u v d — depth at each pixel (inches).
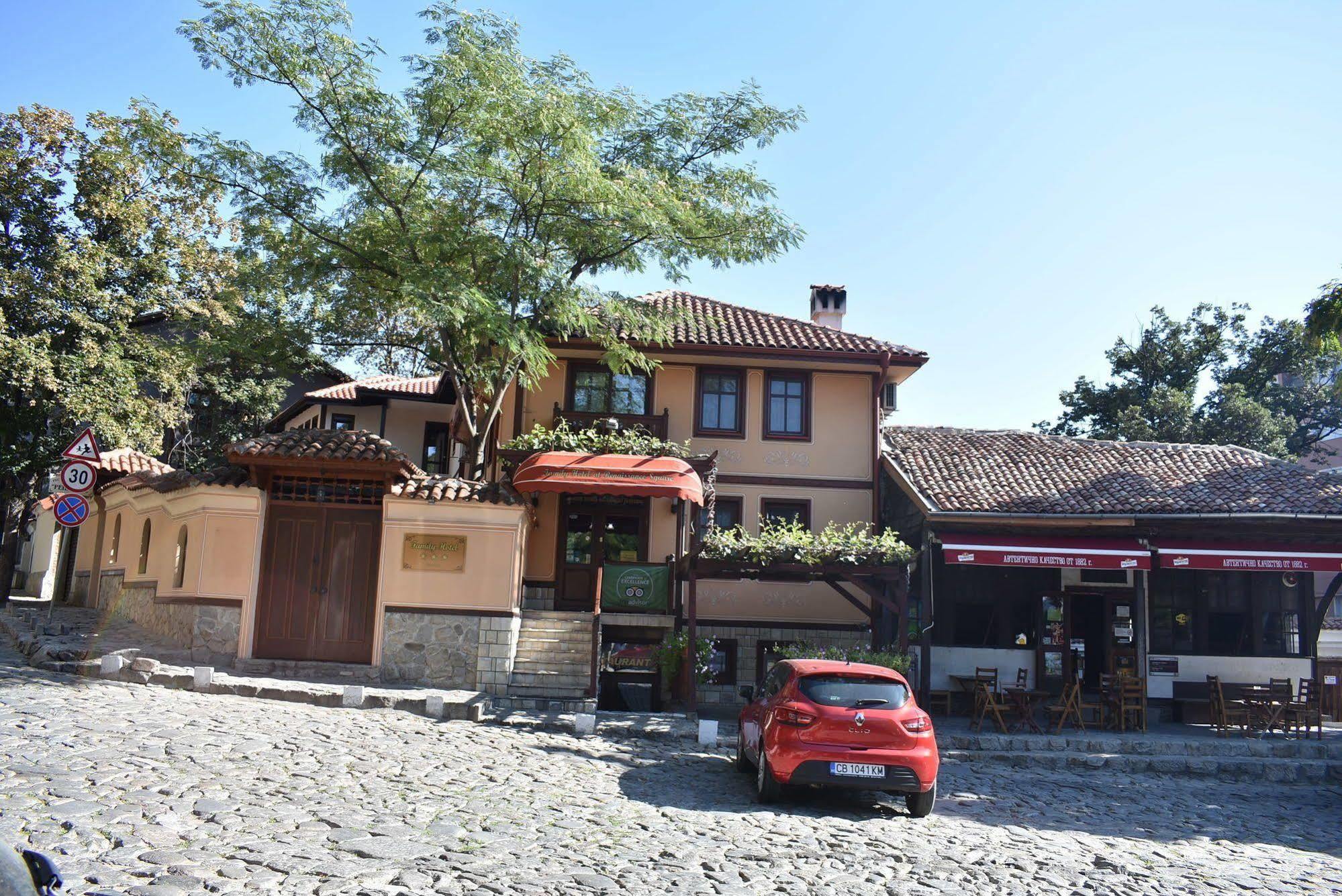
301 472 667.4
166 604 708.0
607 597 747.4
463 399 805.2
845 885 310.3
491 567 671.8
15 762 360.8
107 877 253.4
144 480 797.2
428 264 698.8
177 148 714.8
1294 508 772.0
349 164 738.8
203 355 840.3
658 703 730.2
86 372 936.3
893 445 924.0
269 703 554.9
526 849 320.8
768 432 885.2
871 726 421.1
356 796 369.4
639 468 730.2
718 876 308.3
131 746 404.8
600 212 719.1
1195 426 1453.0
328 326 840.3
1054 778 583.8
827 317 1091.3
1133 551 733.3
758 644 843.4
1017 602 821.2
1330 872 378.0
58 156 975.0
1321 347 785.6
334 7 685.3
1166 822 469.1
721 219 807.7
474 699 603.5
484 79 668.7
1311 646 818.2
